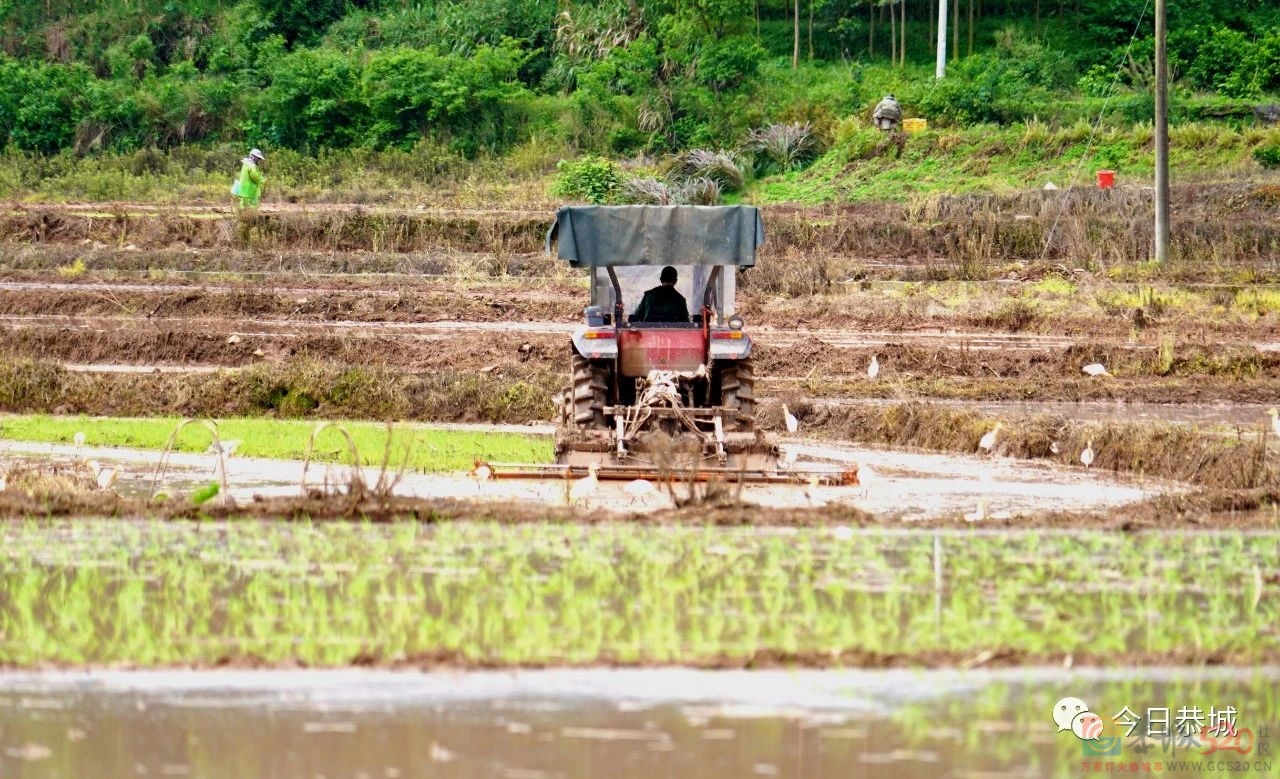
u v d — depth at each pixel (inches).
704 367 2426.2
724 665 1349.7
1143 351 3833.7
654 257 2378.2
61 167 6673.2
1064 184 6200.8
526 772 1120.2
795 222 5403.5
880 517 2036.2
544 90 7504.9
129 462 2618.1
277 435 2925.7
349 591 1589.6
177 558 1737.2
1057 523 1989.4
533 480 2362.2
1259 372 3786.9
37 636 1411.2
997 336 4180.6
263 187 6141.7
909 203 5772.6
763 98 7209.6
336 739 1183.6
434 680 1317.7
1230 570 1716.3
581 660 1359.5
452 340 3934.5
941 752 1166.3
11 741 1178.0
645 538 1849.2
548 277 4884.4
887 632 1451.8
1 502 1987.0
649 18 7701.8
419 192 6210.6
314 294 4485.7
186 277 4739.2
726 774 1117.1
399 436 2918.3
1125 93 7372.1
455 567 1692.9
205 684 1304.1
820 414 3238.2
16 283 4611.2
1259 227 5285.4
